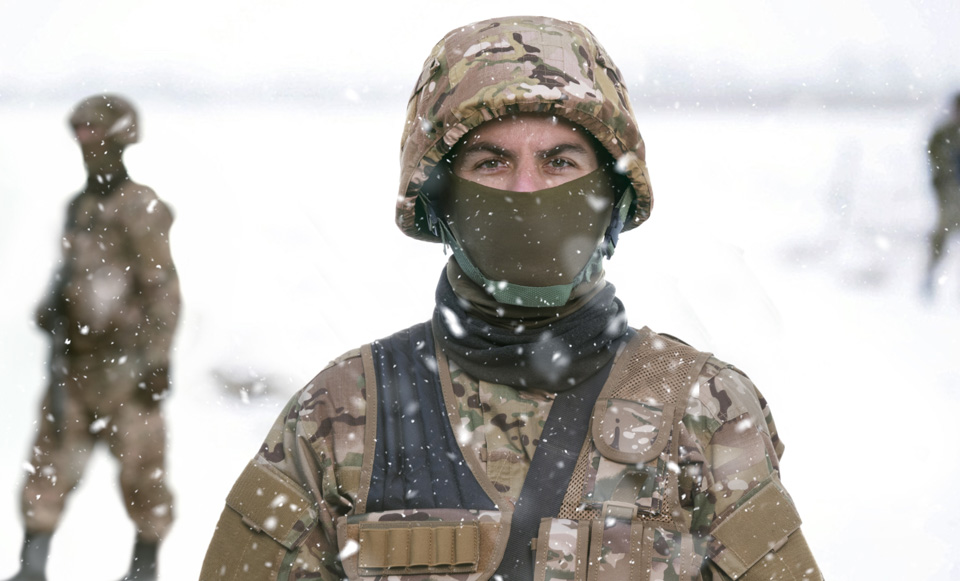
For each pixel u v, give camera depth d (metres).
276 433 2.39
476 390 2.30
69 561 4.52
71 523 4.96
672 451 2.16
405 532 2.18
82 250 4.69
